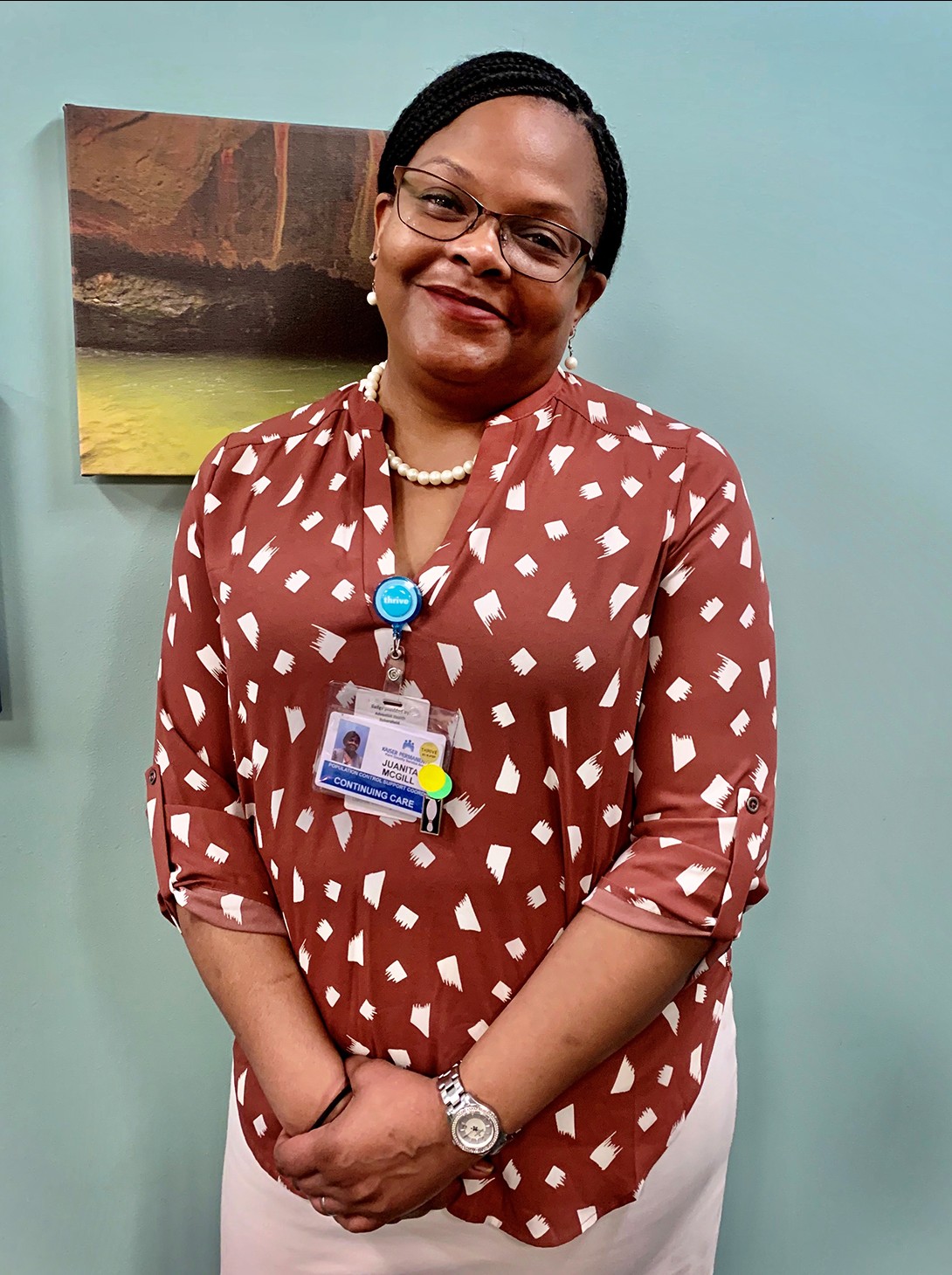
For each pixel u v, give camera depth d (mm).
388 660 733
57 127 981
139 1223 1240
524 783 734
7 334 1006
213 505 829
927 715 1225
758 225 1096
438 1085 742
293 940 825
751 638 752
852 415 1145
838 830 1238
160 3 973
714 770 729
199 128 978
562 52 1040
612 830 767
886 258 1120
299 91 1012
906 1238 1371
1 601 1056
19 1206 1205
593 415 795
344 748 743
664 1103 805
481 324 727
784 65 1071
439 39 1022
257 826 833
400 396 810
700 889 706
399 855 753
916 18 1078
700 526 750
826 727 1211
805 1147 1326
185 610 843
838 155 1095
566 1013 717
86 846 1130
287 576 762
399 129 776
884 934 1276
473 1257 843
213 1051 1211
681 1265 915
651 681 758
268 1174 878
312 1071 775
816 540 1166
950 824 1258
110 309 994
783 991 1276
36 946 1142
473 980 770
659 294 1094
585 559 726
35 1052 1168
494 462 758
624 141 1061
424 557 771
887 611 1192
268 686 770
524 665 708
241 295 1019
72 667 1086
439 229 723
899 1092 1325
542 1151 785
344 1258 871
